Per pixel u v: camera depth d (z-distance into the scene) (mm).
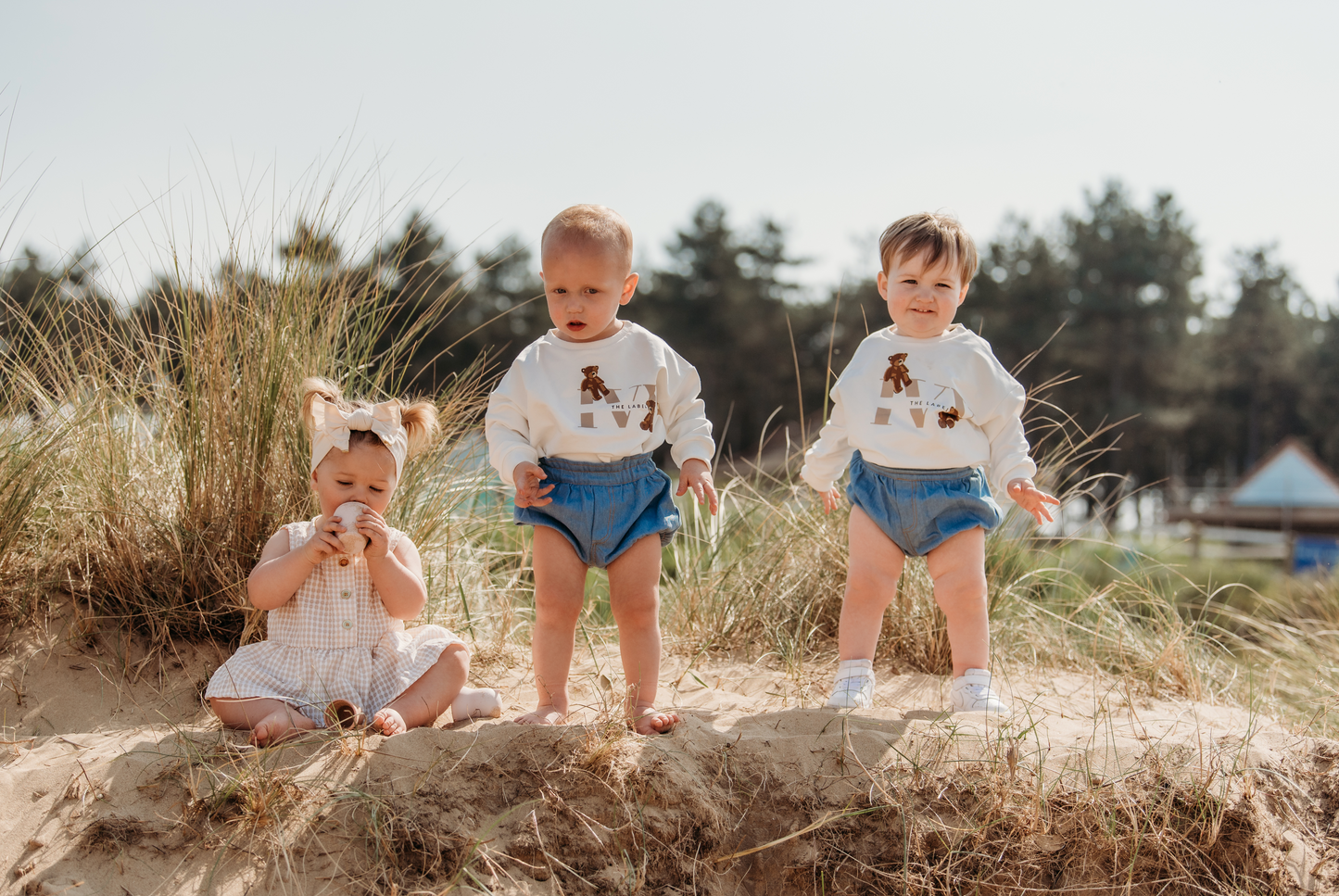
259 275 3512
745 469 5227
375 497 2787
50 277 3596
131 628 3061
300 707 2613
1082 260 39812
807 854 2330
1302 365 50094
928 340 3098
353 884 2086
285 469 3275
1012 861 2387
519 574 4383
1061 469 4801
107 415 3441
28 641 2934
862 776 2459
